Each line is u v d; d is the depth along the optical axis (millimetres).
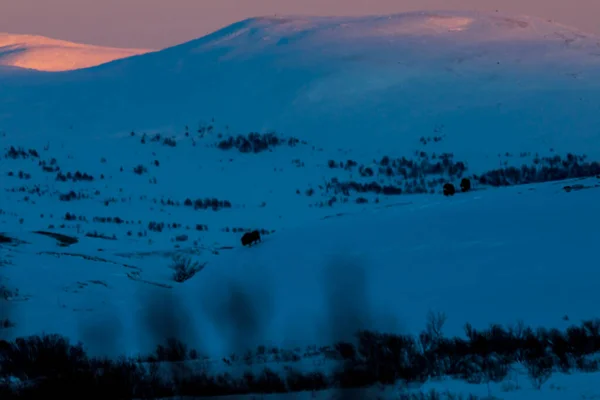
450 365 68688
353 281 106000
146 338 95562
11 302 121375
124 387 68875
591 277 92188
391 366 66375
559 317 82438
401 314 90625
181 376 71188
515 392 58031
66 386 69188
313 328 89938
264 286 114375
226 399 65125
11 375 77000
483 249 109562
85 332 101688
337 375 66812
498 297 91062
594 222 111125
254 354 82062
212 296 114750
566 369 64562
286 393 65312
